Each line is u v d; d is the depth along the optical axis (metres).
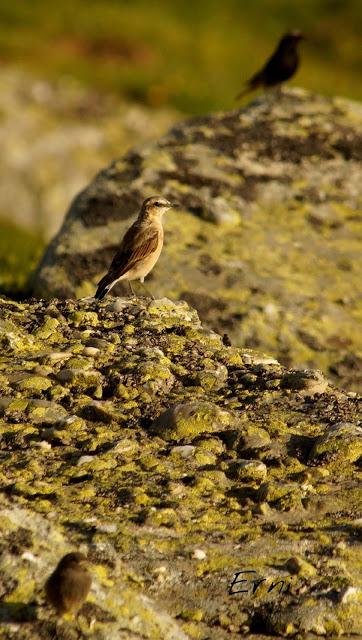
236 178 20.53
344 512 9.05
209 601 7.76
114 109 45.38
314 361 17.28
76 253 18.72
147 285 18.12
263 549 8.38
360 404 11.14
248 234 19.52
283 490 9.23
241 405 10.81
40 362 11.41
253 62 55.81
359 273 19.19
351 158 21.52
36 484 9.04
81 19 57.59
